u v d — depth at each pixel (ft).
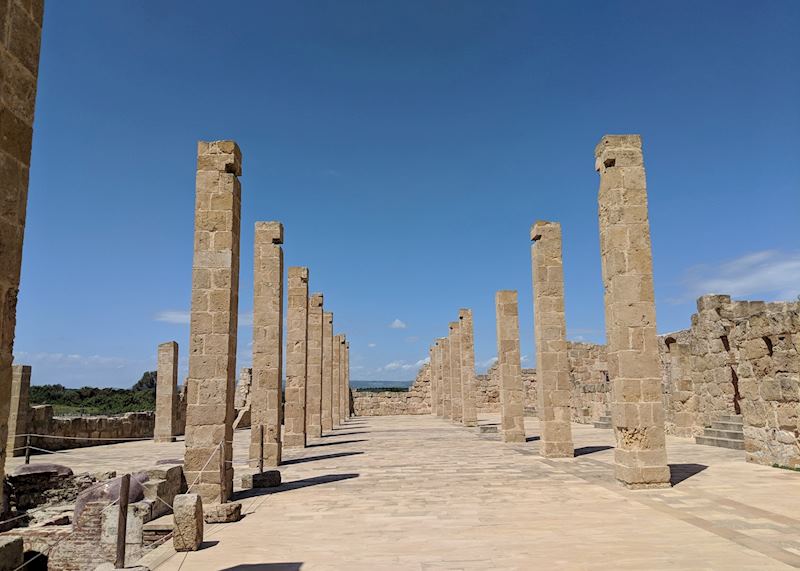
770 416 46.11
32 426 72.38
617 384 40.45
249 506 35.06
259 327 57.62
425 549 24.22
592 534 26.14
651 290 41.06
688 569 20.83
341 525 29.14
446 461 54.49
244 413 122.31
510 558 22.58
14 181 16.20
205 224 40.22
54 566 34.06
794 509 30.66
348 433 96.17
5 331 15.67
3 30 15.84
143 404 138.21
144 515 33.94
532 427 103.71
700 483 39.01
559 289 59.26
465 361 108.37
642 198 42.14
